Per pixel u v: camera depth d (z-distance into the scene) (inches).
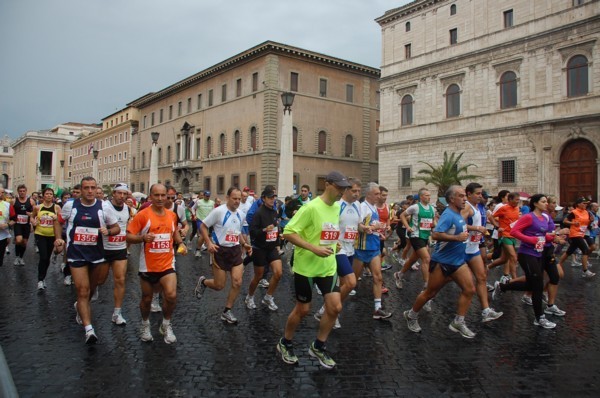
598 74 1110.4
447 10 1440.7
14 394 116.6
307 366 223.3
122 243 296.4
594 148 1127.6
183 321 305.3
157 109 2573.8
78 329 282.7
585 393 194.9
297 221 216.7
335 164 1931.6
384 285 444.5
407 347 253.9
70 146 4306.1
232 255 305.0
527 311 340.2
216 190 2033.7
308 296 220.7
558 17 1182.9
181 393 190.9
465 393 193.9
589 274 514.6
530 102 1237.7
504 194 436.1
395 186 1588.3
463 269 269.6
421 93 1512.1
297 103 1815.9
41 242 402.0
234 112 1935.3
